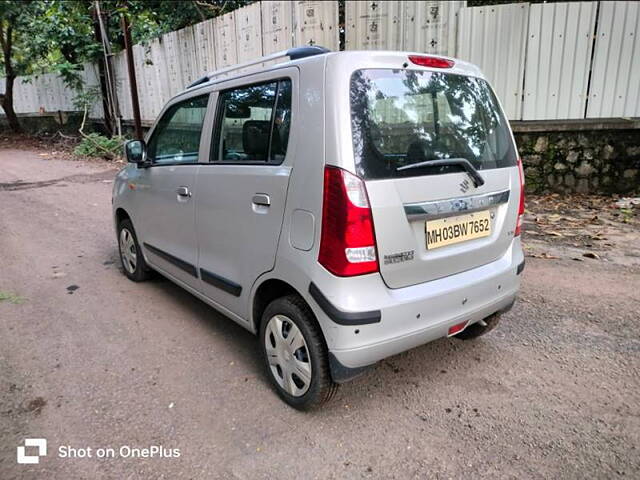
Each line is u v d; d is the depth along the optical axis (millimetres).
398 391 2842
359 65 2340
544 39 6641
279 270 2559
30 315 3873
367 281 2268
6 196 8469
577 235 5453
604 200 6750
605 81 6742
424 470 2229
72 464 2285
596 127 6699
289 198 2455
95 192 8711
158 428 2531
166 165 3688
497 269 2799
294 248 2445
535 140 6930
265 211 2621
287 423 2568
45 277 4723
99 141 12961
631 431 2447
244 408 2695
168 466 2271
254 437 2463
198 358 3225
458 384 2896
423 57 2598
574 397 2734
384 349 2352
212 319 3811
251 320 2906
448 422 2559
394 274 2340
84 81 14617
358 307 2238
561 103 6848
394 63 2467
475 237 2674
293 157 2447
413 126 2463
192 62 10531
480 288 2674
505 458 2287
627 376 2920
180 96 3650
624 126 6668
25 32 14305
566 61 6695
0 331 3600
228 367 3113
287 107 2531
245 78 2898
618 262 4680
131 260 4570
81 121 15555
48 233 6219
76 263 5125
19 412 2660
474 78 2869
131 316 3861
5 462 2297
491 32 6695
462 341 3398
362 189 2209
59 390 2859
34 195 8523
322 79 2334
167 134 3805
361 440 2436
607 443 2369
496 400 2732
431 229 2447
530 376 2953
